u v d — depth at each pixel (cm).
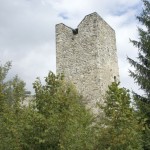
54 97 1291
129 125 1306
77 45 3094
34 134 1225
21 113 1413
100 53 3030
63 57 3139
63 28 3194
